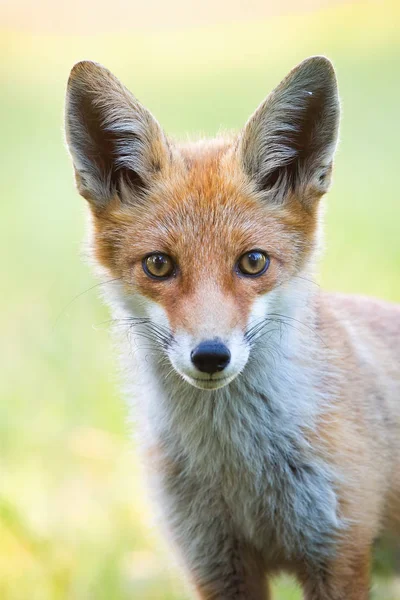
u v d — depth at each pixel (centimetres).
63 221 2419
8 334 1695
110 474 1349
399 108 3284
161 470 966
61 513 1242
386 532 1009
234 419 919
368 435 951
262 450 925
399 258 1909
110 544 1162
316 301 976
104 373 1524
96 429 1432
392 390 1016
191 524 970
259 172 939
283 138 942
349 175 2634
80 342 1608
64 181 2802
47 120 3609
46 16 5862
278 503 937
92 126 938
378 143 2930
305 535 934
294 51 4512
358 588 941
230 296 862
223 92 3731
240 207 906
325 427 920
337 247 1977
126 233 918
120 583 1097
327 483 916
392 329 1092
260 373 909
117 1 6278
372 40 4497
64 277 1923
